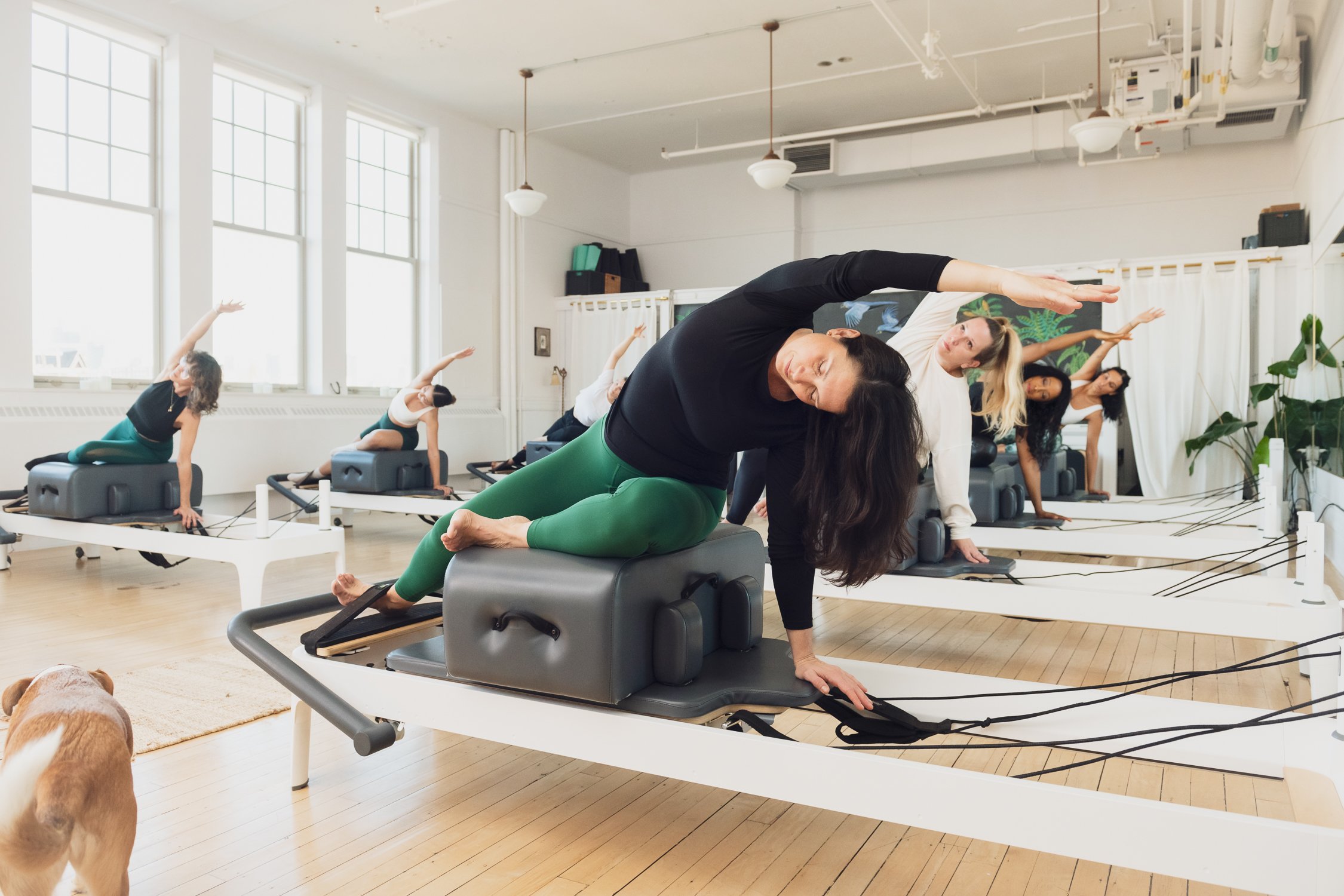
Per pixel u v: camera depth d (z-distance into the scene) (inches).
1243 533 177.2
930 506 136.8
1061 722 72.7
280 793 82.1
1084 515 202.4
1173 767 89.2
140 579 192.9
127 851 50.4
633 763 65.2
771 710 69.9
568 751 67.9
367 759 90.7
